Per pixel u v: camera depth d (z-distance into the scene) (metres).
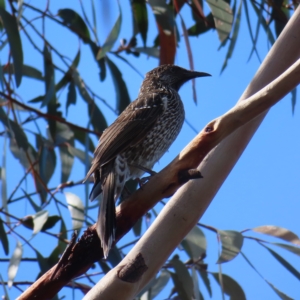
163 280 9.25
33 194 10.69
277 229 8.58
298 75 5.81
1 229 9.34
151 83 10.70
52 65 10.78
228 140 7.07
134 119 9.18
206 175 6.99
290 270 8.76
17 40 9.41
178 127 10.01
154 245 6.77
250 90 7.39
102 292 6.18
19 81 9.33
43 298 6.38
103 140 8.82
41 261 9.48
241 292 9.27
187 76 10.97
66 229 9.91
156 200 6.46
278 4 10.69
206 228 9.20
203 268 9.48
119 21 9.30
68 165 11.23
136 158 9.06
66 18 11.10
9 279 8.58
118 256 9.44
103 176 8.63
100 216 6.55
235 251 8.24
